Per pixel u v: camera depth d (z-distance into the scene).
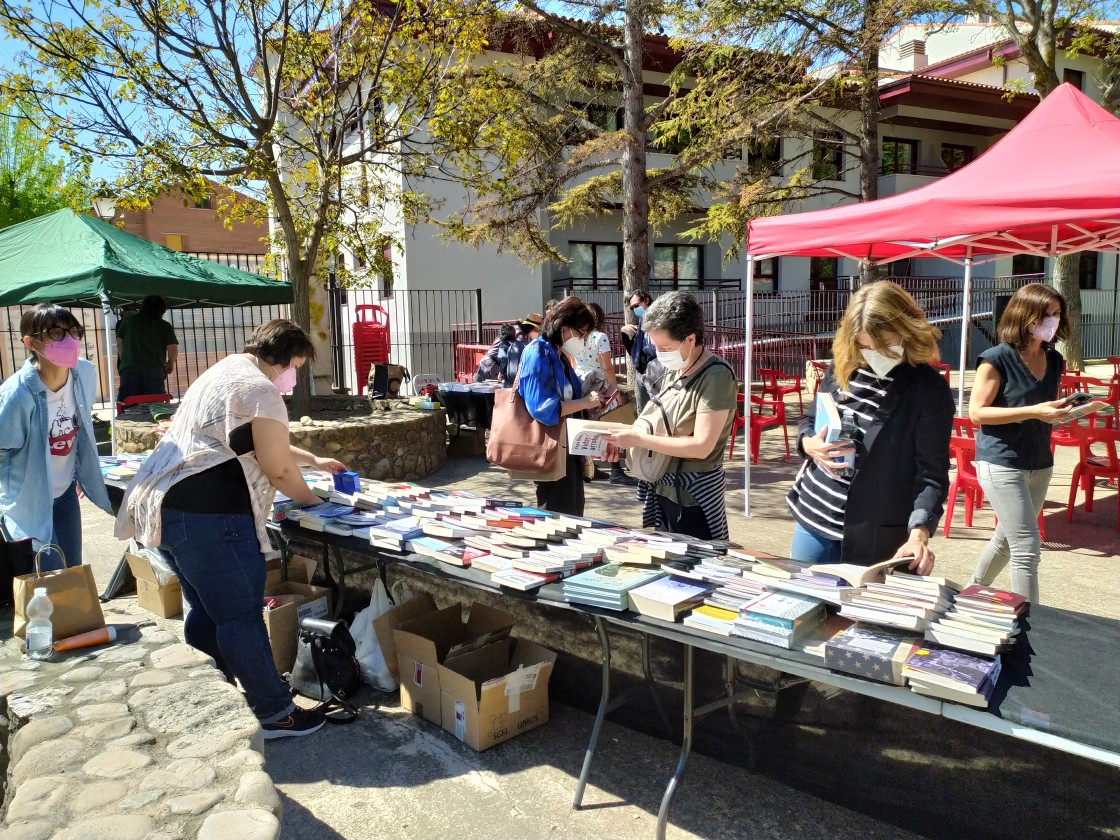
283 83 9.05
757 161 16.53
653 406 3.13
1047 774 2.27
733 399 3.01
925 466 2.47
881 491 2.54
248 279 9.40
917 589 2.17
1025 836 2.31
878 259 8.10
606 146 10.41
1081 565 5.06
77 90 7.59
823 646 2.03
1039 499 3.63
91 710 2.38
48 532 3.71
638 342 7.43
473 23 8.75
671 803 2.70
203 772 2.04
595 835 2.54
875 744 2.62
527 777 2.89
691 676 2.46
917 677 1.84
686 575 2.52
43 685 2.56
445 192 16.12
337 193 9.98
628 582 2.46
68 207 8.86
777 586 2.30
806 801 2.73
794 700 2.79
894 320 2.44
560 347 4.23
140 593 4.57
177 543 2.92
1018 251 6.89
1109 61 14.19
